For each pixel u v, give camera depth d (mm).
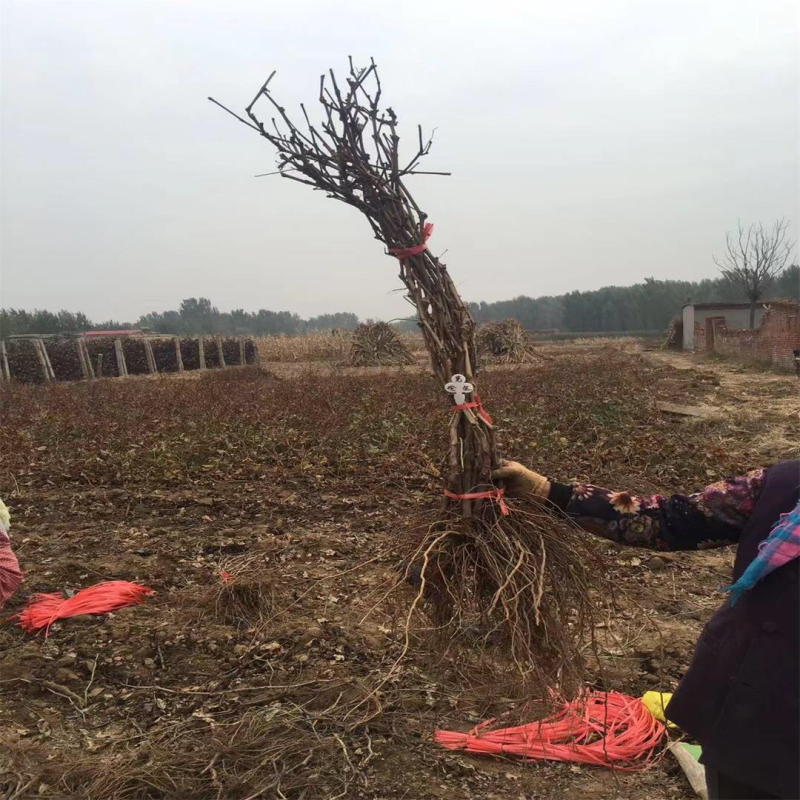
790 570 1446
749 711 1450
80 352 25625
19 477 7883
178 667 3590
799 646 1417
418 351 32938
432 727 3035
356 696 3246
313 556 5207
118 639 3857
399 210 2191
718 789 1540
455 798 2629
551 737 2932
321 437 9414
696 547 1721
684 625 3994
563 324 90125
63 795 2660
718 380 19438
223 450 8891
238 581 4297
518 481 2127
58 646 3797
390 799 2627
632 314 84250
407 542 2277
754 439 9961
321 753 2869
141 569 4988
